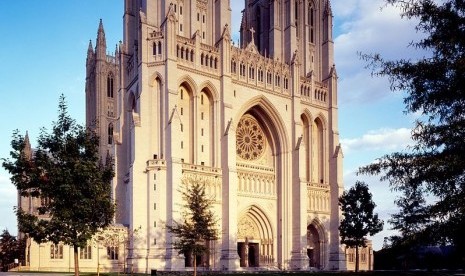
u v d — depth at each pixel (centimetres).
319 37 14025
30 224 4359
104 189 4638
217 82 11056
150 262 9375
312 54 13838
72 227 4416
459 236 2117
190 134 10662
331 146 13200
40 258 9656
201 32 11631
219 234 10300
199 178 10281
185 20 11244
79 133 4662
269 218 11788
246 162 11775
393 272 9562
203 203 8538
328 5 14050
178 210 9506
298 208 11819
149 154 10019
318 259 12550
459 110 2030
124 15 11781
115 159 10994
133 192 9694
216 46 11369
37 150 4572
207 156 10869
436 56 2111
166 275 8631
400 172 2189
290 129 12319
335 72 13600
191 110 10725
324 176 13100
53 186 4409
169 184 9656
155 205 9619
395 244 2603
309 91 13050
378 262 13488
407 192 2233
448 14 2041
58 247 9775
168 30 10225
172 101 10062
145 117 10100
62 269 9706
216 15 11825
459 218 2062
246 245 11388
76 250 4494
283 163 12112
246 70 11650
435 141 2084
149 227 9581
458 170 1998
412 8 2131
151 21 10569
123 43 11606
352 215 10556
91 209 4481
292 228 11862
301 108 12756
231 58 11350
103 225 4728
